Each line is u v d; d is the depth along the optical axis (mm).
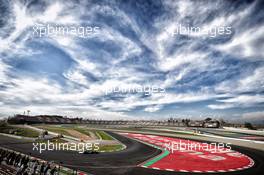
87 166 24047
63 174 19859
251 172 21625
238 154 32031
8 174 19438
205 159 28594
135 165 24828
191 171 22109
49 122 144375
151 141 50281
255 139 46250
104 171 21875
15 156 22719
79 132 74875
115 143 46906
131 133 74375
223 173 21344
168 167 23859
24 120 127500
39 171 18562
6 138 57812
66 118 161625
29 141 50656
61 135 58656
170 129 81875
